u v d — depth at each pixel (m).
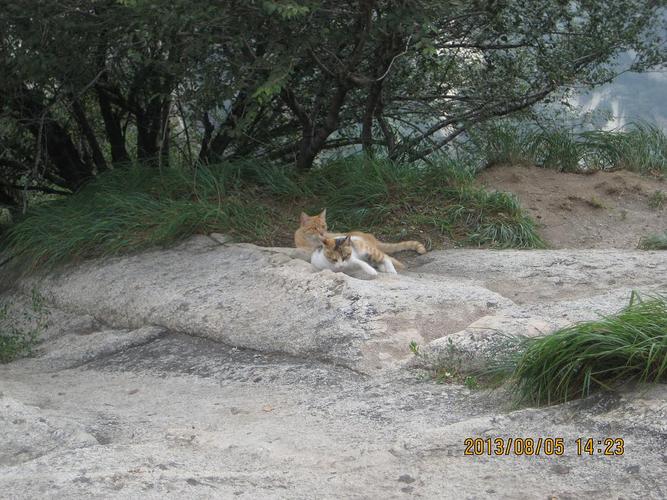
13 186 14.09
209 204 10.56
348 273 8.36
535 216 11.16
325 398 5.72
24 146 13.44
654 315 4.98
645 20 12.59
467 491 4.04
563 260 8.81
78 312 9.41
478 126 13.17
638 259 8.73
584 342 4.82
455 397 5.39
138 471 4.35
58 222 11.35
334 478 4.28
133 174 11.91
